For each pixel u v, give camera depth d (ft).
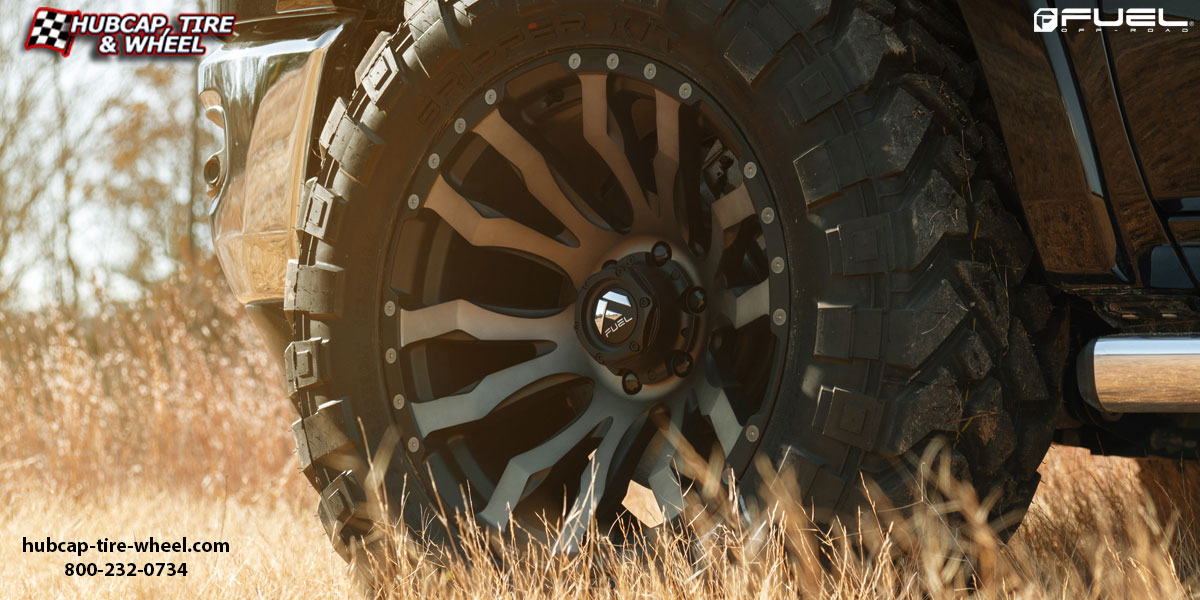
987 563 7.02
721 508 7.09
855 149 6.53
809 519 6.64
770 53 6.81
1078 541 9.11
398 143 8.54
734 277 7.77
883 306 6.45
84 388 20.29
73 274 33.24
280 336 10.09
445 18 8.20
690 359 7.84
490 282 8.98
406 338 8.52
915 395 6.38
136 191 33.32
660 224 7.98
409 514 8.40
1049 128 6.75
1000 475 6.97
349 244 8.74
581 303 7.97
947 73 6.96
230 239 10.04
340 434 8.72
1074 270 6.98
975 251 6.70
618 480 7.86
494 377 8.35
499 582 7.55
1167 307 6.97
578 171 8.66
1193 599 7.39
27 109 33.99
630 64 7.51
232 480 17.65
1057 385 7.37
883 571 6.41
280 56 9.65
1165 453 8.22
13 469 18.53
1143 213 6.75
